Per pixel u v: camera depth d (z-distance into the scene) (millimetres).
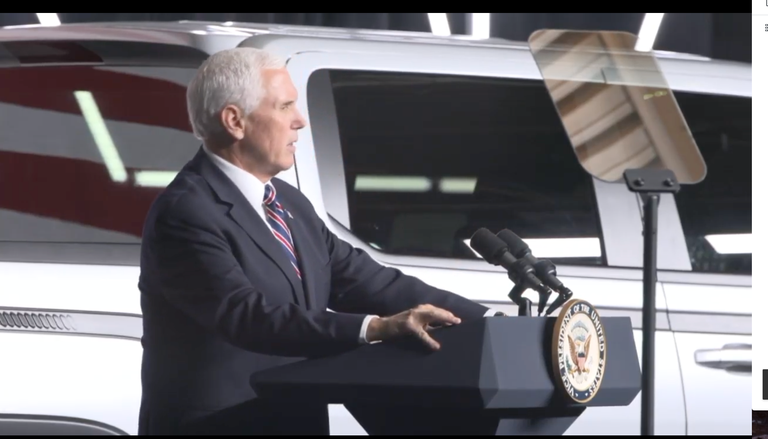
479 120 13922
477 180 13656
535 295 13305
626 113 10977
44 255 11781
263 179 10812
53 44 13039
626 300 13922
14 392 11148
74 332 11477
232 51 10688
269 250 10516
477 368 8695
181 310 10281
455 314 11203
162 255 10281
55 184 12438
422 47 14102
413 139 13430
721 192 15359
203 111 10602
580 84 11156
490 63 14320
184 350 10406
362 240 12680
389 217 12953
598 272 13938
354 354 9266
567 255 13875
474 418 9367
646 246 9766
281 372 9484
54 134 12703
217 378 10383
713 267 14859
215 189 10500
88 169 12531
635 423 13398
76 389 11328
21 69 13117
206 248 10172
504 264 10156
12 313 11352
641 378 9742
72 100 12859
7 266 11594
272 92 10625
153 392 10523
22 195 12352
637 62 11336
